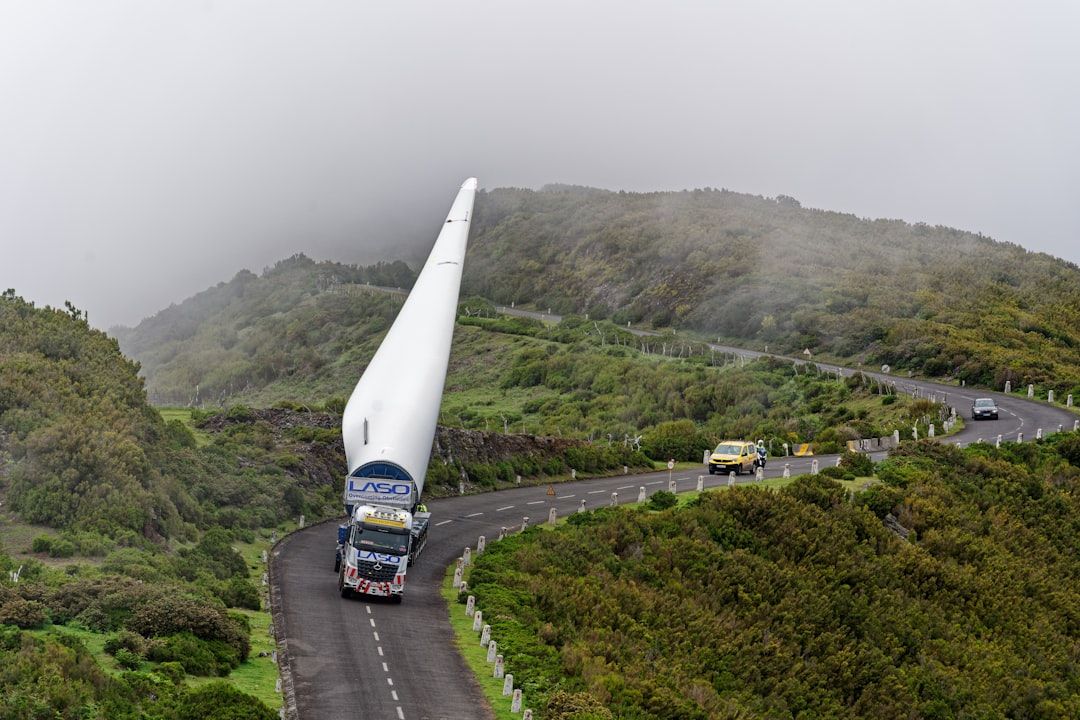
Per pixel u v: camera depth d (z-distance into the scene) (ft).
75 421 164.96
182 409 300.61
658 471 249.55
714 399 348.79
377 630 115.85
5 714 75.31
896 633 148.36
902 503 189.06
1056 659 158.51
